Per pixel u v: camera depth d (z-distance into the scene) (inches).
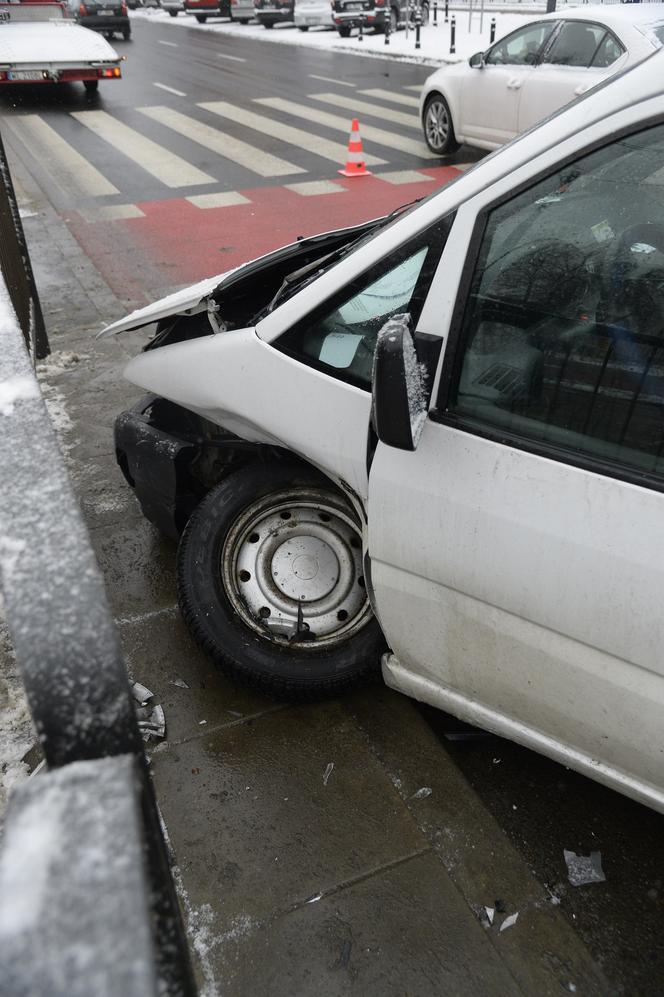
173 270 288.8
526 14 1127.6
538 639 79.0
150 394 134.9
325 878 89.1
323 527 108.3
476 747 104.5
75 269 289.7
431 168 428.5
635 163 72.1
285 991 78.5
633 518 70.5
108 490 161.3
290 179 411.5
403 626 91.9
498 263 78.8
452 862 90.6
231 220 346.9
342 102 613.9
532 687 82.6
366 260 89.9
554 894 86.9
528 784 99.4
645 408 71.7
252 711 110.9
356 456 91.1
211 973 80.2
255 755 104.2
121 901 31.1
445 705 95.0
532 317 77.3
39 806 34.9
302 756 103.9
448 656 89.4
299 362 96.4
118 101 637.9
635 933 83.0
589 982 78.8
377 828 94.6
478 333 80.0
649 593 69.7
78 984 28.8
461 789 99.0
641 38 336.2
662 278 72.2
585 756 83.7
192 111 591.5
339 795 98.7
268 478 107.6
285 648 107.3
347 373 92.5
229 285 118.3
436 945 82.1
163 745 106.1
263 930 83.9
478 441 79.1
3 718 108.7
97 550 144.4
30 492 49.6
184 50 952.3
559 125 76.5
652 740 75.1
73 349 223.3
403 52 823.7
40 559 45.4
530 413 77.4
